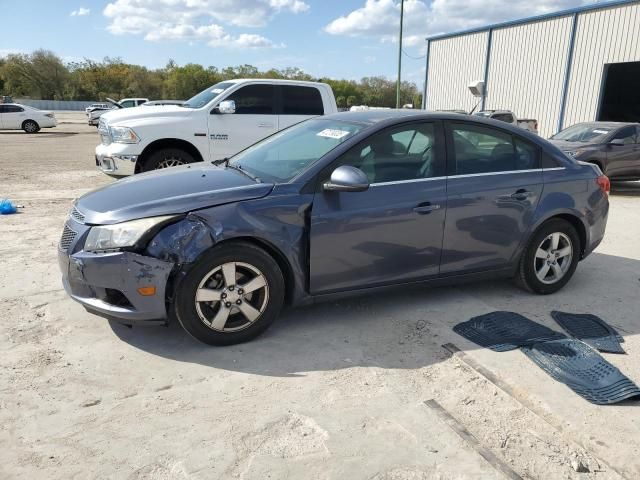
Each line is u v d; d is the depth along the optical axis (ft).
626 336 12.76
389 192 12.57
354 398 9.87
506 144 14.33
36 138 76.84
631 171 36.86
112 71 274.36
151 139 27.55
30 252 18.16
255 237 11.30
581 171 15.25
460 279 14.10
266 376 10.57
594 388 10.21
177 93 279.08
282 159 13.43
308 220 11.79
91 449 8.31
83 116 171.32
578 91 65.46
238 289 11.42
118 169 27.50
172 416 9.20
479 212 13.62
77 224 11.41
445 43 88.12
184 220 10.89
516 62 74.08
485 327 12.91
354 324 13.06
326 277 12.24
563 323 13.35
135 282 10.66
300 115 30.71
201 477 7.76
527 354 11.49
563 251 15.25
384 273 12.88
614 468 8.15
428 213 12.95
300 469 7.97
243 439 8.63
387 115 13.57
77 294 11.33
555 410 9.50
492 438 8.84
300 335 12.39
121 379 10.34
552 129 69.67
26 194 29.30
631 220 26.78
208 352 11.44
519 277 15.07
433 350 11.80
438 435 8.84
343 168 11.59
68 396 9.71
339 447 8.48
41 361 10.91
